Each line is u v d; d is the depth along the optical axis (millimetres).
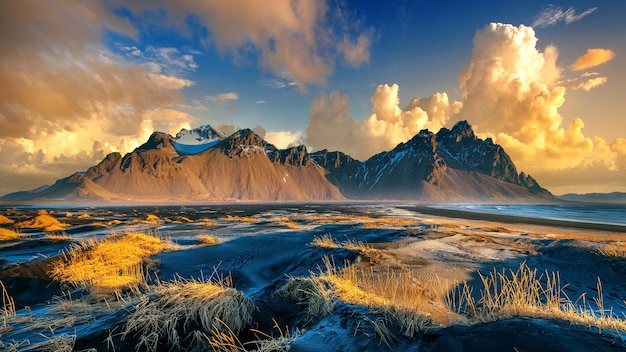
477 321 4566
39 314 5426
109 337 3863
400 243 13461
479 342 3279
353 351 3301
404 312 4281
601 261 10000
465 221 42375
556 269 9641
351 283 6770
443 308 6121
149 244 13477
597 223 46688
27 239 18453
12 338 4098
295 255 11375
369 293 6113
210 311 4633
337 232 18141
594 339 3133
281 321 5484
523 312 4621
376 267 9117
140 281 8438
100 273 8891
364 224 28625
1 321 4941
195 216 49375
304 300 6023
